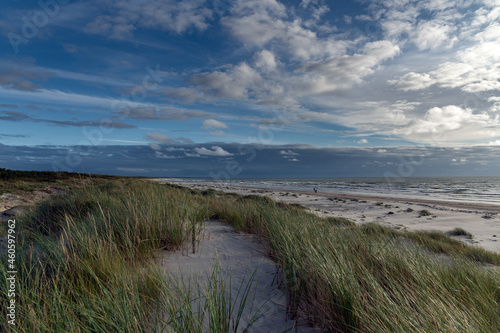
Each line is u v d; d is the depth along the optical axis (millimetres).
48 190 11789
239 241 4199
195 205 5711
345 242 3430
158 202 4559
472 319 1797
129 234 3314
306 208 18906
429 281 2523
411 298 2000
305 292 2268
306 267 2520
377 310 1769
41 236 3129
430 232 12188
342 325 1872
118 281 2004
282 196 37562
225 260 3244
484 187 66812
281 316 2082
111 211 4082
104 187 8633
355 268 2520
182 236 3857
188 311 1656
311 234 3682
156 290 2105
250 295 2400
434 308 1854
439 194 45688
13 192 11000
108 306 1678
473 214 22281
